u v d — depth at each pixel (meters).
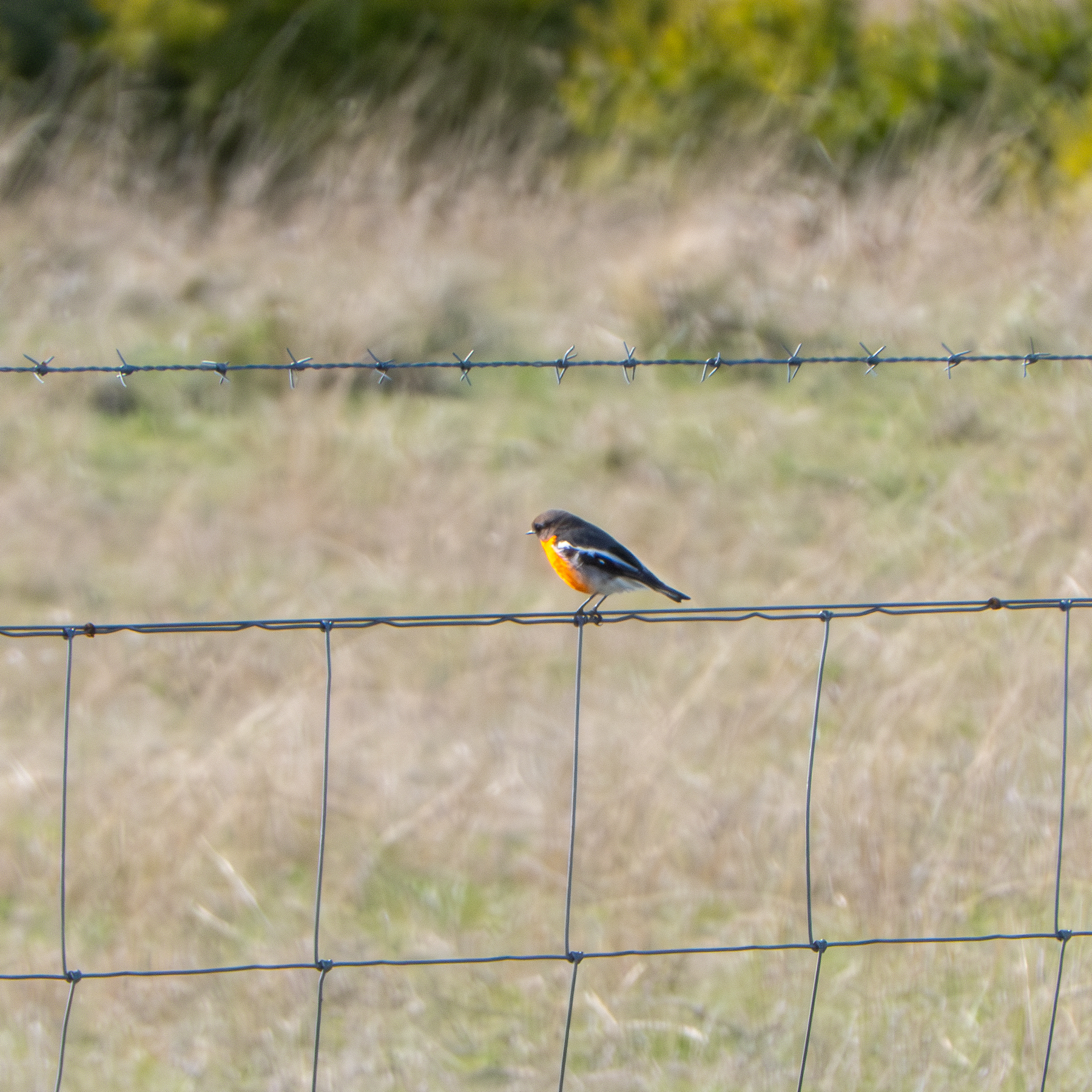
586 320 17.66
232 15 25.53
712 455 14.88
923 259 18.30
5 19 24.41
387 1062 6.85
